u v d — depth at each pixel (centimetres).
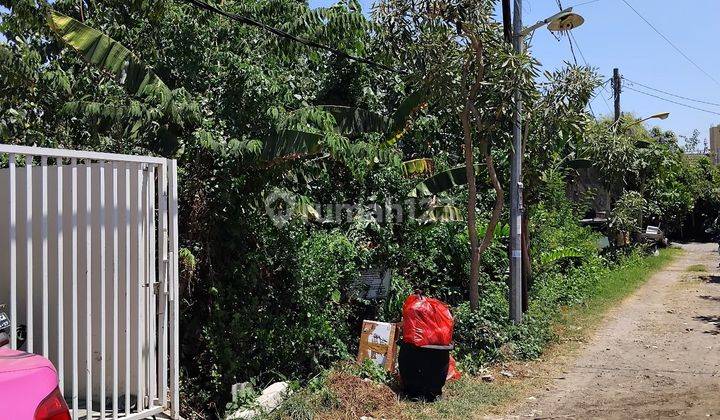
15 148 449
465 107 994
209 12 932
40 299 526
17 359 339
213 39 945
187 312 806
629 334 1150
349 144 873
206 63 916
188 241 805
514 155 1083
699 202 4606
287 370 856
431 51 962
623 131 2366
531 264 1450
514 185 1084
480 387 819
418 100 1055
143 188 538
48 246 525
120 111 800
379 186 1123
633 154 2205
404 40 992
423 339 746
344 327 955
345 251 959
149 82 808
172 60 929
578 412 724
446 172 1211
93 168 520
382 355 840
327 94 1243
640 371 902
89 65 920
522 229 1209
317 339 891
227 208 824
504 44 950
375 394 731
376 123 1090
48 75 851
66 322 534
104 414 500
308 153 804
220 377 783
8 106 888
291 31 1008
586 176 2438
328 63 1227
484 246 1060
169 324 561
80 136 921
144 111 771
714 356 976
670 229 4344
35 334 528
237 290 835
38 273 526
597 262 1903
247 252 844
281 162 823
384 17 1000
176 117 767
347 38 1105
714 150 7250
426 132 1258
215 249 823
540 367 934
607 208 2508
